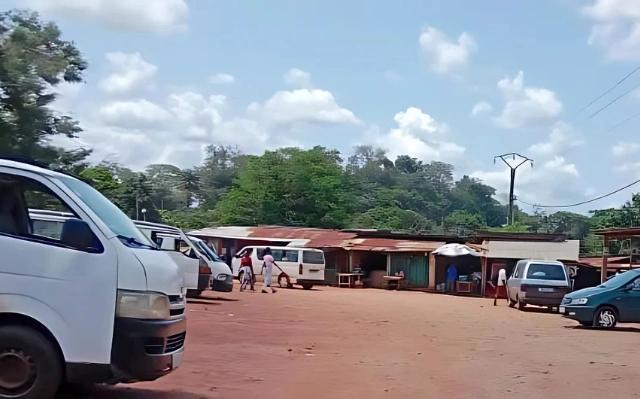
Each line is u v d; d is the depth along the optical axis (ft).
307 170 213.66
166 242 64.90
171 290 23.06
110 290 21.52
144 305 21.79
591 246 193.98
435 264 139.23
